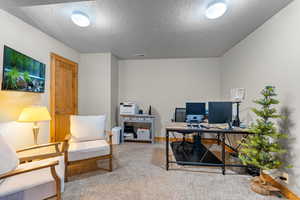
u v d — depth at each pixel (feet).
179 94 14.28
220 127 8.31
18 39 7.23
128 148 11.61
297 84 5.56
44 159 5.86
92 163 8.68
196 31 8.57
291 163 5.74
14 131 6.70
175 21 7.49
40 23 7.78
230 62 11.57
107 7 6.37
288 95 5.96
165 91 14.46
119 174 7.38
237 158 9.10
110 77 12.71
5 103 6.60
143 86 14.73
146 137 13.28
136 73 14.80
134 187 6.26
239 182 6.70
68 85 11.51
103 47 11.45
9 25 6.77
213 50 11.92
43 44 8.86
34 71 7.98
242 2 5.91
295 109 5.64
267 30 7.25
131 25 7.95
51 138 9.50
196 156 9.95
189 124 9.32
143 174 7.39
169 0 5.88
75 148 7.11
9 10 6.55
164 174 7.41
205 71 13.97
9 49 6.31
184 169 7.97
